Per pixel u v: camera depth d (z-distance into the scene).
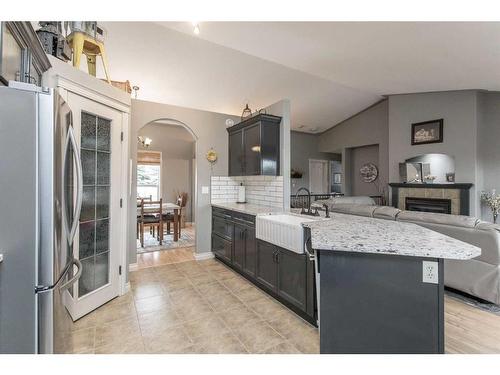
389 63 3.84
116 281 2.67
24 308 1.14
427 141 5.59
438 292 1.18
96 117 2.40
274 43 3.30
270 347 1.85
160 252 4.40
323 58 3.74
